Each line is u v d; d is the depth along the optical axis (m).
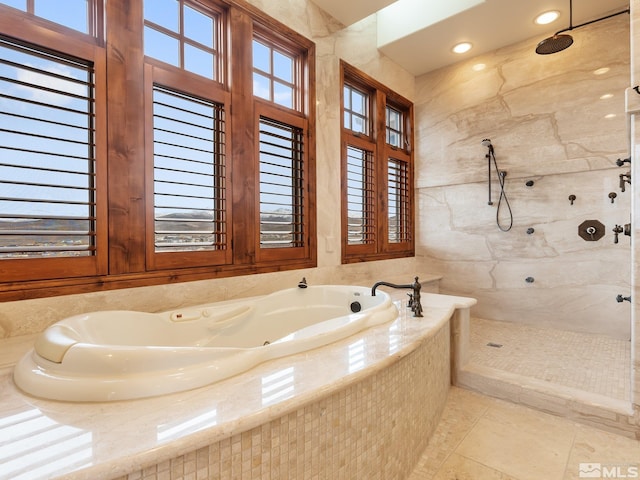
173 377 0.98
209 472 0.82
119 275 1.83
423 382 1.68
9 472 0.65
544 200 3.36
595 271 3.11
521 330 3.31
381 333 1.58
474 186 3.81
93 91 1.73
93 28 1.78
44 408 0.89
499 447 1.68
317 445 1.06
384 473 1.34
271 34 2.65
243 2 2.40
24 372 1.02
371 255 3.57
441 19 3.14
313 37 2.94
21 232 1.52
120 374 0.97
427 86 4.12
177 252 2.07
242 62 2.40
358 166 3.48
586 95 3.10
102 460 0.69
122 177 1.83
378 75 3.65
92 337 1.41
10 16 1.50
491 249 3.70
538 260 3.41
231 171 2.34
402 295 2.63
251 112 2.46
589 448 1.66
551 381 2.18
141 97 1.90
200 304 2.14
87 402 0.92
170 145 2.06
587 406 1.86
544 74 3.32
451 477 1.49
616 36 2.96
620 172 2.96
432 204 4.14
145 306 1.92
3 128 1.52
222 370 1.06
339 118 3.19
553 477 1.47
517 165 3.48
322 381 1.06
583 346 2.82
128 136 1.85
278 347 1.26
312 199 2.93
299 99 2.90
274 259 2.63
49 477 0.64
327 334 1.42
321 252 3.01
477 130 3.74
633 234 1.67
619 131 2.95
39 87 1.57
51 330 1.19
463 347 2.36
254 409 0.89
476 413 2.01
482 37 3.40
